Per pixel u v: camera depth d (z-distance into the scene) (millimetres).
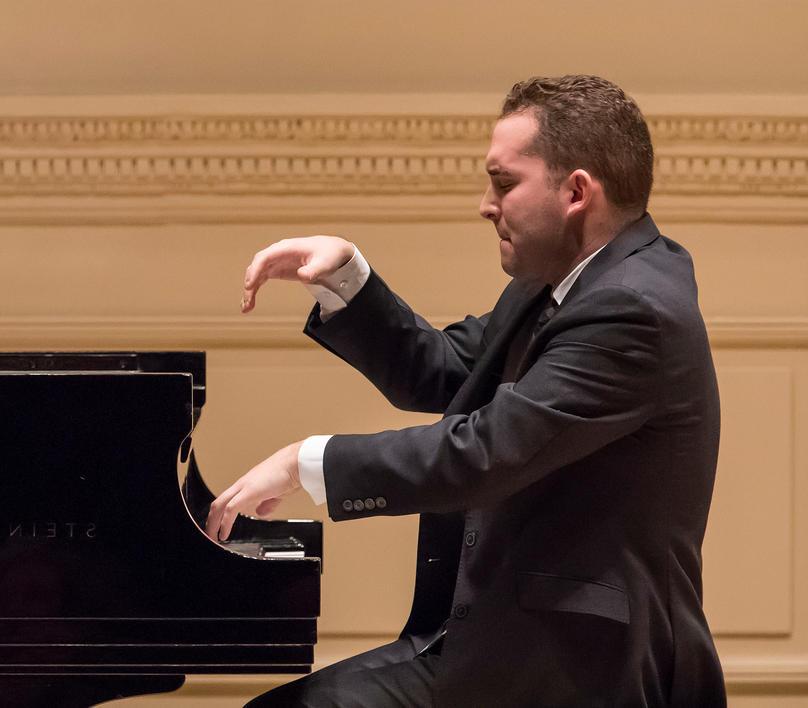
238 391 12945
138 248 12953
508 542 7133
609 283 6961
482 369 7996
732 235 12992
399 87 12938
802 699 12914
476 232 12977
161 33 12852
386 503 6809
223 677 12734
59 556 6637
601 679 6812
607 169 7219
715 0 12844
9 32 12836
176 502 6660
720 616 12992
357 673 7629
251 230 12969
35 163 12820
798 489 13016
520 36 12914
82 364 7699
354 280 8383
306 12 12844
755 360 13016
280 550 7605
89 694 6918
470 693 6957
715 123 12789
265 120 12758
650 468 7023
